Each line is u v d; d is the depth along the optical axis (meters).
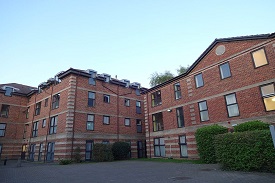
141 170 12.38
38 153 24.22
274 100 13.34
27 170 14.03
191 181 8.08
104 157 20.70
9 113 28.86
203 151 14.51
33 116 27.92
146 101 25.00
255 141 9.43
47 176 11.02
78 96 22.81
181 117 20.23
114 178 9.76
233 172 9.62
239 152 9.97
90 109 23.64
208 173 9.83
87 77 24.39
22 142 28.83
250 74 14.87
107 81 26.73
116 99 27.16
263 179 7.56
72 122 21.42
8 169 14.89
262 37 14.41
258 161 9.22
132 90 29.86
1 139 27.36
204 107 17.92
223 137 10.94
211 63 17.92
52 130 23.27
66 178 10.21
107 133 24.64
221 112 16.30
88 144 22.38
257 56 14.71
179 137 20.00
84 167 15.28
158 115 23.45
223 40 16.98
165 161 17.80
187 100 19.67
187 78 20.08
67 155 20.17
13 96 29.86
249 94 14.65
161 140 22.11
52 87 25.50
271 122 13.16
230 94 15.98
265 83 13.88
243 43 15.76
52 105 24.70
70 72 22.69
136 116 29.08
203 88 18.23
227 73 16.53
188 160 17.38
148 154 23.22
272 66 13.69
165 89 22.73
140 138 28.45
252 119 14.15
